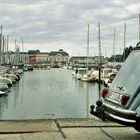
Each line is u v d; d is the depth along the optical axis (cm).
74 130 798
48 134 759
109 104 720
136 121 635
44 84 6706
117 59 9019
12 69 8238
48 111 3288
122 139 725
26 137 731
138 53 735
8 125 837
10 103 3850
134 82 677
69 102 3972
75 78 8325
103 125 843
